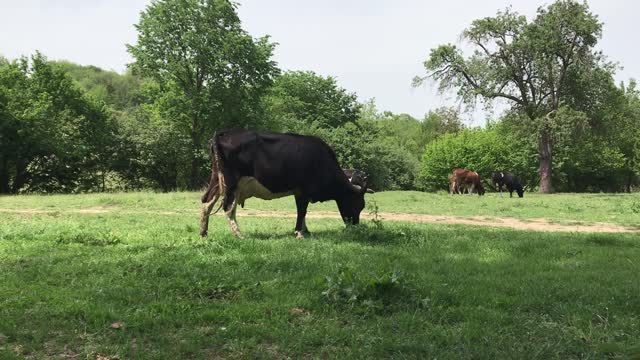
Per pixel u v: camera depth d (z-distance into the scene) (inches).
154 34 1555.1
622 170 2346.2
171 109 1599.4
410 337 183.2
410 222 586.9
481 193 1397.6
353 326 194.4
